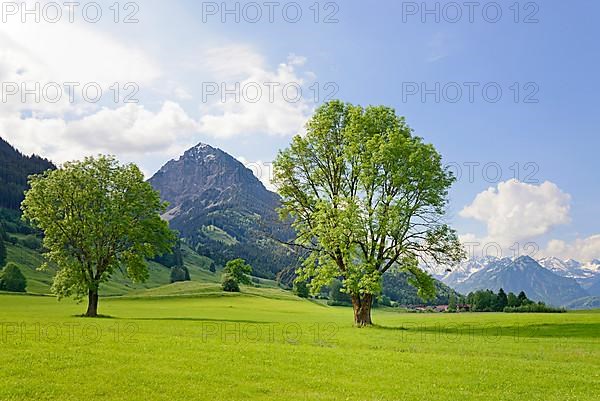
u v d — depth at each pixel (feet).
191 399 67.26
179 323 177.68
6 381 69.77
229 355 99.35
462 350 120.78
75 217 224.12
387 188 175.94
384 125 184.34
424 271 172.96
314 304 488.85
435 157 172.86
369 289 161.27
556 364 101.19
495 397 75.36
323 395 72.95
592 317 234.38
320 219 170.30
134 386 71.61
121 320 187.83
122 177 231.30
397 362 99.60
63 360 85.10
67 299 398.42
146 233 229.04
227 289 533.55
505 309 474.90
